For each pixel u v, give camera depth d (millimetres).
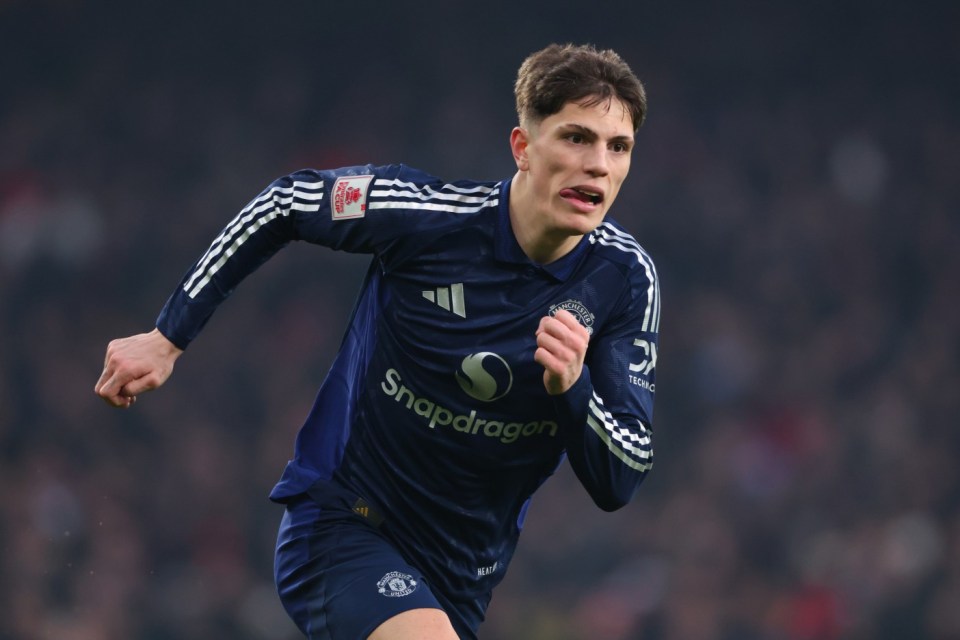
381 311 12805
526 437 12602
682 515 41406
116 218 52812
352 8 64375
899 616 37312
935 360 49156
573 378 11523
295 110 61062
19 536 36156
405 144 61031
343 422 13133
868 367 49531
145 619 36781
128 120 59250
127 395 12789
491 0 66000
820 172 60656
